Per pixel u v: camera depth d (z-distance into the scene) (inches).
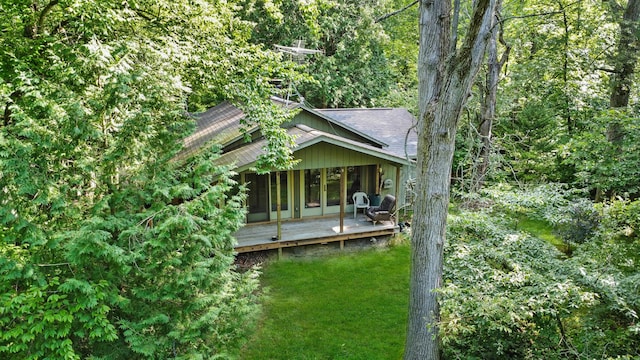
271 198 504.1
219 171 210.5
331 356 277.6
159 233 181.0
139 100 201.6
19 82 218.4
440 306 217.5
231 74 342.3
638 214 247.9
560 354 176.1
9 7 279.1
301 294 364.5
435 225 223.1
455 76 203.3
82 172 187.2
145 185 202.2
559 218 298.4
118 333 188.1
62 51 231.5
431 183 220.2
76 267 170.9
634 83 470.9
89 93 198.8
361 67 940.6
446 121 211.3
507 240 238.5
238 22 381.7
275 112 348.2
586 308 189.2
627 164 342.3
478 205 359.9
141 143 201.0
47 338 158.1
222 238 202.5
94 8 260.8
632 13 459.8
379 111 733.3
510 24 582.6
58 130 175.6
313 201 529.3
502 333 187.3
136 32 320.2
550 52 550.0
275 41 835.4
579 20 533.6
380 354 278.5
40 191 166.2
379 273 406.3
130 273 192.9
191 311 196.1
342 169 459.2
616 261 231.6
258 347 287.7
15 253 158.7
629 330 159.8
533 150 555.5
